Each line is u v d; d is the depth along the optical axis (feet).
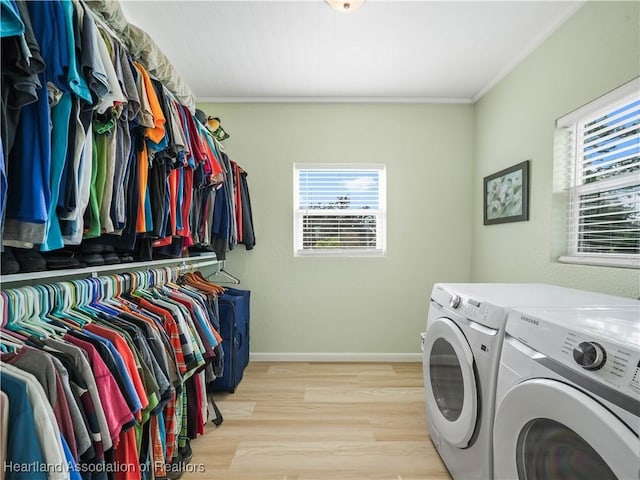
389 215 9.39
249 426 6.07
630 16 4.55
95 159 3.34
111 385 2.88
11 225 2.55
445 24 6.06
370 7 5.62
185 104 5.69
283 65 7.54
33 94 2.32
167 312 4.56
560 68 5.93
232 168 8.29
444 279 9.42
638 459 1.82
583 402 2.17
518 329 3.16
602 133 5.26
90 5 3.36
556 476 2.55
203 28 6.20
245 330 8.60
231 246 8.00
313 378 8.20
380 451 5.35
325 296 9.44
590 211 5.57
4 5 2.08
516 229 7.26
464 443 3.95
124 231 4.01
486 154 8.63
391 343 9.45
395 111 9.36
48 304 3.42
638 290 4.42
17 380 2.15
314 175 9.57
